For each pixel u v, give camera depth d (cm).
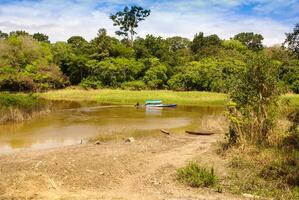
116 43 7469
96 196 1007
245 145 1507
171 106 4084
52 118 2958
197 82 5916
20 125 2570
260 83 1614
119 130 2409
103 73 6259
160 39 7844
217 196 1022
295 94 4597
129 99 4731
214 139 2031
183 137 2138
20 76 5606
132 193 1055
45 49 6725
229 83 1706
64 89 6112
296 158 1314
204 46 8706
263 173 1217
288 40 2405
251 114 1606
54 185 1092
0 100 2833
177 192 1063
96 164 1362
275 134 1573
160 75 6344
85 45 7100
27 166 1334
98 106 4003
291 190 1068
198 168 1224
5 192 1005
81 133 2280
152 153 1630
